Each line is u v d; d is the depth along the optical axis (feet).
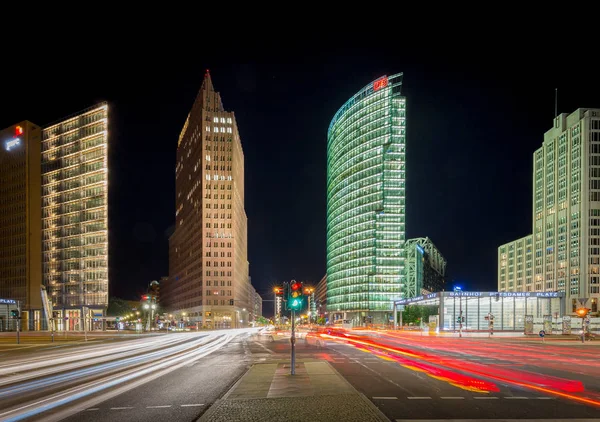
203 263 506.07
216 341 173.06
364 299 555.69
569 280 488.85
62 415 40.88
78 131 431.84
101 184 414.82
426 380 61.26
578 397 48.49
